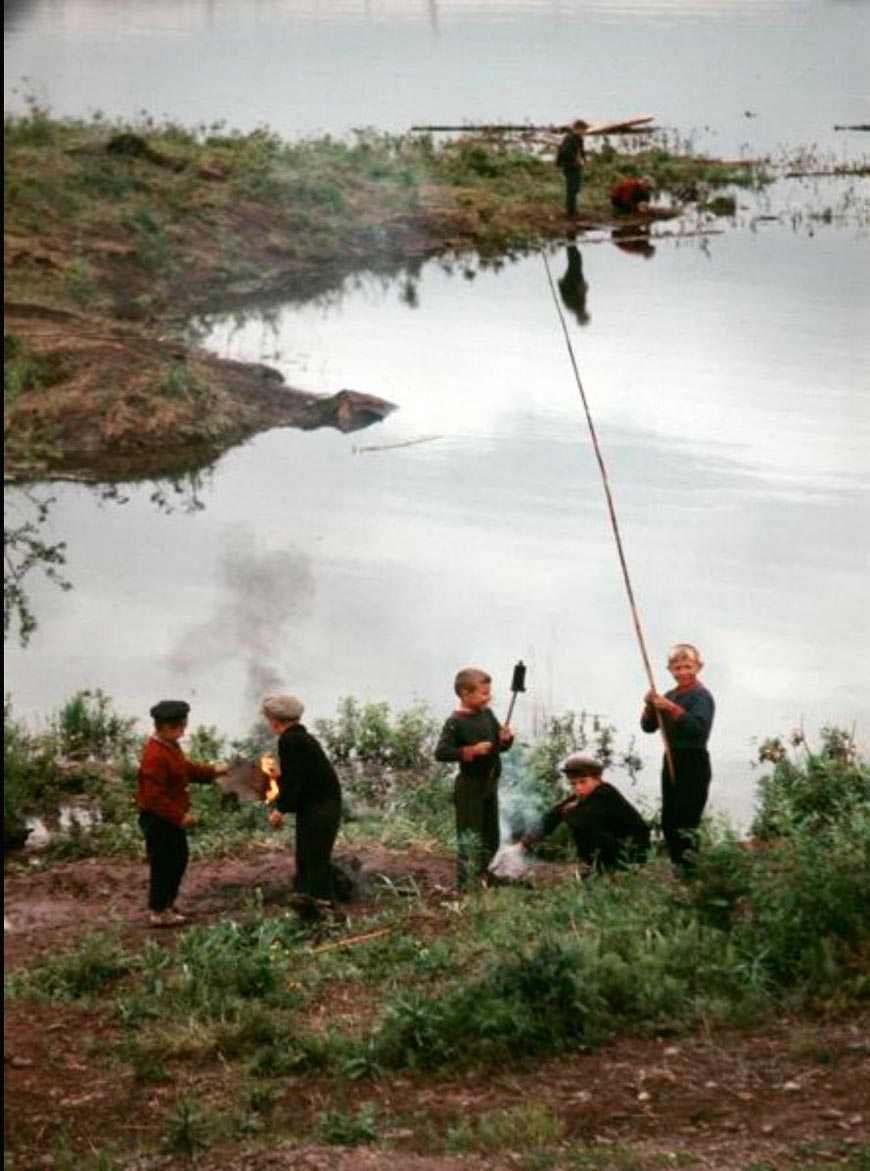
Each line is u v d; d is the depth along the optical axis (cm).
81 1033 1248
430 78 8131
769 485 2945
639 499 2873
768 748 1920
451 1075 1137
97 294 4009
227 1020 1258
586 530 2730
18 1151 1070
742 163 5956
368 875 1555
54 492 2925
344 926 1440
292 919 1441
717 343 3881
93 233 4300
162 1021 1259
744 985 1191
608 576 2525
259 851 1656
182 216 4569
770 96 7812
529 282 4528
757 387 3534
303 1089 1141
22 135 4819
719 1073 1089
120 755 1992
